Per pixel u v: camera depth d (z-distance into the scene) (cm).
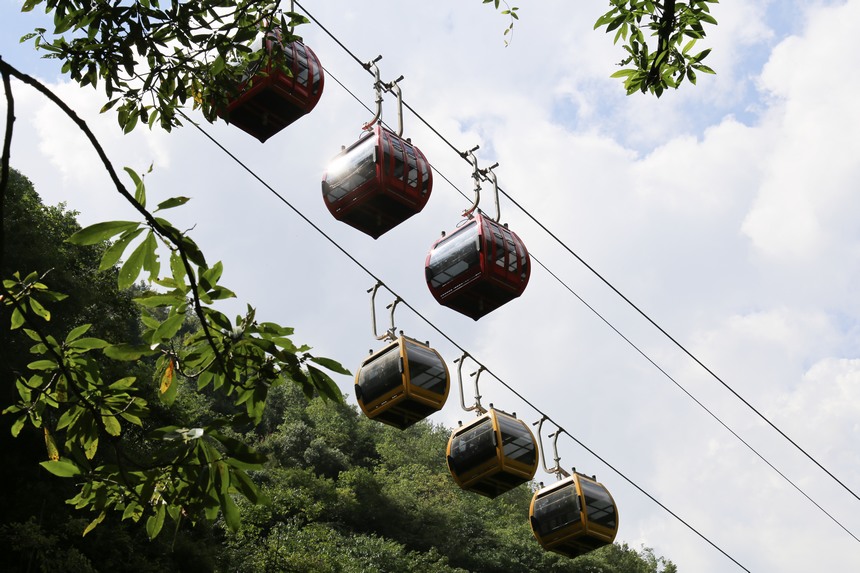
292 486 7231
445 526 7838
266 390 460
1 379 2986
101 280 3862
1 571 3092
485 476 1938
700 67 740
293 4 1323
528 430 1981
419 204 1611
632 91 753
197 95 667
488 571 7606
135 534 3794
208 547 4366
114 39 616
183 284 432
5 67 334
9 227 3634
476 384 1948
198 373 466
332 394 468
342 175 1591
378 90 1588
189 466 424
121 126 650
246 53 681
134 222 394
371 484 7831
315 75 1477
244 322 464
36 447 3478
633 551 8462
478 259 1714
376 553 6244
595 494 2152
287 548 5078
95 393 481
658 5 714
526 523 8612
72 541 3359
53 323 3572
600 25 732
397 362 1739
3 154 330
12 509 3259
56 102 351
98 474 456
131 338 4188
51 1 602
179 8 613
